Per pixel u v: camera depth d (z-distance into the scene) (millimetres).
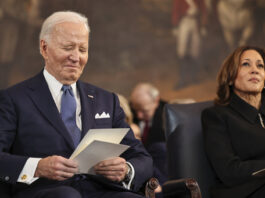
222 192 3688
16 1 13289
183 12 13945
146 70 13922
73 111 3461
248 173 3594
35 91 3414
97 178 3316
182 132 4066
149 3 14000
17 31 13289
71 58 3404
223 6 13867
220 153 3773
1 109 3295
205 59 13875
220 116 3988
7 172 3025
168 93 13867
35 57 13422
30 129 3281
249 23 13789
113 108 3717
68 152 3293
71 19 3453
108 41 13852
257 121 4012
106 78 13812
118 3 13945
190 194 3375
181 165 3982
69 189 2863
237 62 4145
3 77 13195
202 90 13805
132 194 3182
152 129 7961
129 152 3605
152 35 14000
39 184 3209
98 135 3029
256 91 4082
